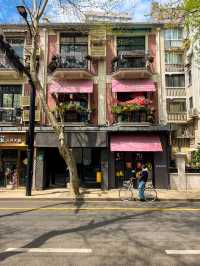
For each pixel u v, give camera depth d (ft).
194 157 75.72
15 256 18.79
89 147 61.82
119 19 66.64
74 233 24.63
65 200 48.42
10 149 64.90
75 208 38.70
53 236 23.66
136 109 61.67
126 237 23.35
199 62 68.28
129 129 60.18
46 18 67.05
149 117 62.49
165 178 60.18
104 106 65.21
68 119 63.05
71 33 67.82
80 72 63.72
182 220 30.17
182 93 95.40
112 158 62.13
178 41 94.73
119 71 63.57
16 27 66.95
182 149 93.66
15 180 63.93
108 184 60.80
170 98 95.14
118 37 68.03
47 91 65.82
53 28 67.56
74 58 66.18
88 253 19.35
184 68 95.50
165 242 21.93
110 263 17.52
